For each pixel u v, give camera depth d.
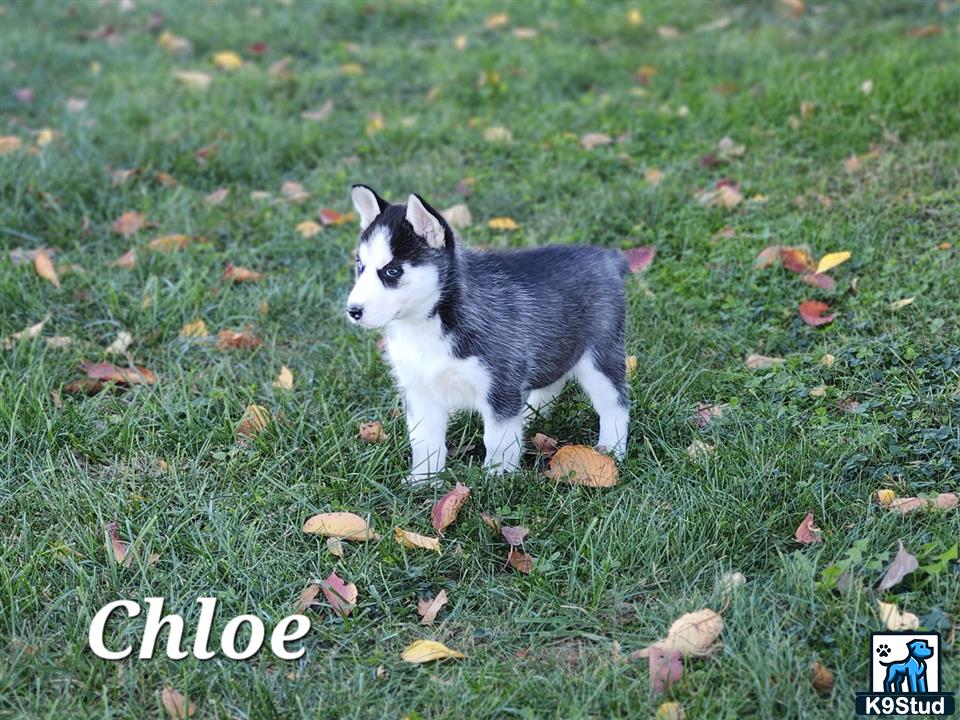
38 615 2.60
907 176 3.41
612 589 2.63
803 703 2.47
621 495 2.76
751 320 3.12
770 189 3.44
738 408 2.90
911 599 2.57
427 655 2.54
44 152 3.59
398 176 3.60
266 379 3.03
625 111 3.82
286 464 2.84
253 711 2.48
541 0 4.78
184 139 3.72
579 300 2.85
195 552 2.69
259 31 4.56
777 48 4.12
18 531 2.72
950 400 2.87
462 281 2.76
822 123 3.63
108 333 3.14
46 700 2.50
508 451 2.82
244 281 3.28
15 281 3.20
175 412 2.92
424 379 2.79
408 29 4.66
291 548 2.70
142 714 2.49
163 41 4.47
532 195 3.52
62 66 4.20
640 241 3.35
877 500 2.72
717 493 2.73
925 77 3.71
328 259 3.35
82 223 3.44
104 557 2.68
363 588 2.65
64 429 2.89
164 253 3.32
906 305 3.07
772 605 2.57
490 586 2.65
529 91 3.98
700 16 4.55
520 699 2.49
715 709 2.46
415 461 2.84
